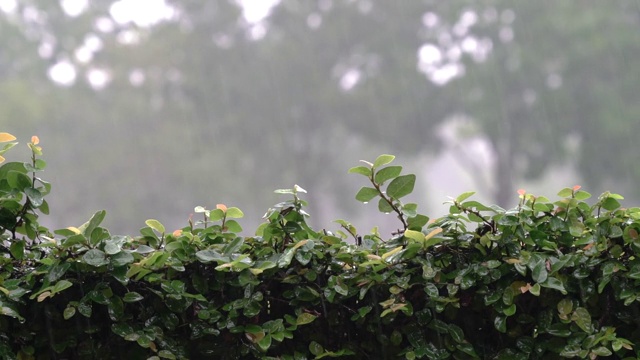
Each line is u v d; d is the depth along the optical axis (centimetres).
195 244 242
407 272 238
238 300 234
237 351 238
